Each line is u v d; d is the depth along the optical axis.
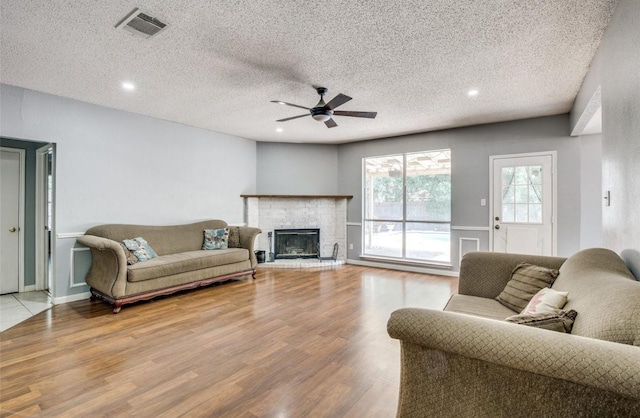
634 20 1.74
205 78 3.31
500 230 4.93
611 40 2.19
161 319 3.31
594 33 2.41
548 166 4.59
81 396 1.97
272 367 2.33
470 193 5.18
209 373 2.25
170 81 3.40
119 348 2.63
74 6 2.12
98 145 4.20
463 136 5.25
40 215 4.51
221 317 3.37
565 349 0.96
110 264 3.67
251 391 2.03
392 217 6.12
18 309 3.63
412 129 5.43
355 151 6.51
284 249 6.57
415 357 1.25
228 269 4.78
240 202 6.16
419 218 5.82
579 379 0.92
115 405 1.88
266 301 3.94
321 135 5.97
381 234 6.26
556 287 2.05
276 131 5.67
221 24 2.32
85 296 4.06
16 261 4.35
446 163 5.55
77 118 4.01
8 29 2.40
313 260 6.40
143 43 2.61
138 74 3.23
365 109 4.30
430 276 5.33
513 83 3.41
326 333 2.95
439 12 2.16
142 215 4.67
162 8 2.14
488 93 3.70
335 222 6.67
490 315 2.16
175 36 2.50
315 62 2.93
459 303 2.43
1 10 2.16
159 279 3.91
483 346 1.07
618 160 2.05
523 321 1.37
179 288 4.14
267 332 2.97
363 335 2.90
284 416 1.79
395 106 4.18
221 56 2.82
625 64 1.90
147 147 4.72
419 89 3.59
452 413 1.18
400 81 3.36
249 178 6.34
